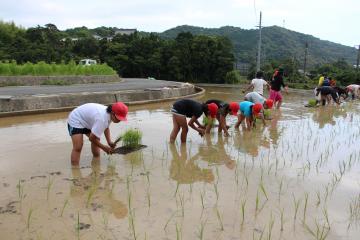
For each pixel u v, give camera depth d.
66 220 3.99
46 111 11.54
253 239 3.67
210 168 6.10
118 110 6.04
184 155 6.89
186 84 24.39
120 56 47.41
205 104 7.95
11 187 4.95
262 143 8.12
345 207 4.55
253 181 5.46
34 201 4.49
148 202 4.53
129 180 5.36
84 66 27.64
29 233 3.68
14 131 8.66
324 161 6.73
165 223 3.97
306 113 13.80
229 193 4.93
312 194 4.98
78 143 6.01
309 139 8.71
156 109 13.81
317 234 3.82
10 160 6.22
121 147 7.24
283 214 4.29
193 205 4.48
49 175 5.49
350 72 32.81
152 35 50.62
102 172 5.71
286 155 7.10
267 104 10.10
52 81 21.67
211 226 3.93
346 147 7.95
